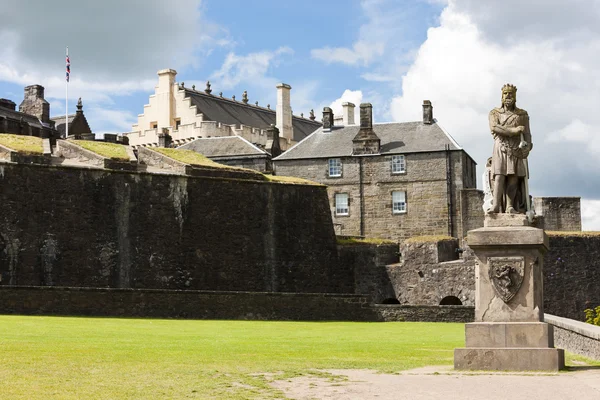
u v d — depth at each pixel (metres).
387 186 72.06
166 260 49.53
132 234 48.75
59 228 46.88
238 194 52.59
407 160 71.75
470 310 44.09
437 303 54.91
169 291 39.16
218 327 33.66
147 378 16.47
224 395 14.77
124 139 85.00
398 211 71.69
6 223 45.53
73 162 51.56
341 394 14.98
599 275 54.19
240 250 52.09
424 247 55.66
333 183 73.31
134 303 38.28
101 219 48.03
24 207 46.16
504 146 19.44
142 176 49.47
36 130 82.00
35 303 36.06
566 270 54.09
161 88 108.06
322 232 55.50
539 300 18.77
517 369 18.27
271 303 41.78
